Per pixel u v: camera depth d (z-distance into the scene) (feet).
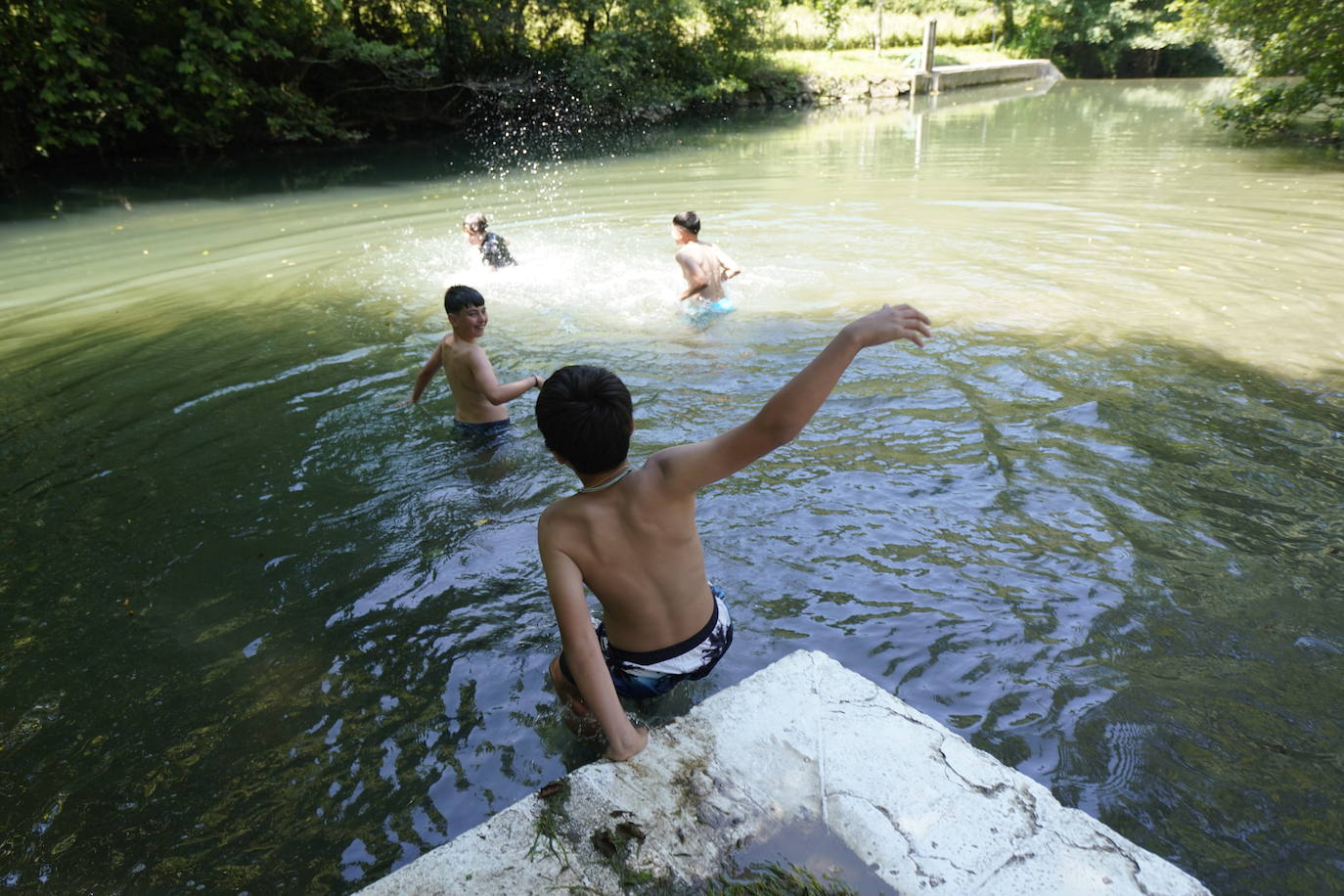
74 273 28.37
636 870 6.50
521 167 47.14
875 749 7.47
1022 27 102.22
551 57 65.67
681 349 19.36
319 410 17.26
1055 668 9.68
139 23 49.80
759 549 12.03
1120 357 18.01
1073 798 8.02
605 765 7.44
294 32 53.52
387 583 11.80
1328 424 14.92
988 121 59.57
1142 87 82.79
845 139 53.72
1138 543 11.84
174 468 15.20
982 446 14.55
